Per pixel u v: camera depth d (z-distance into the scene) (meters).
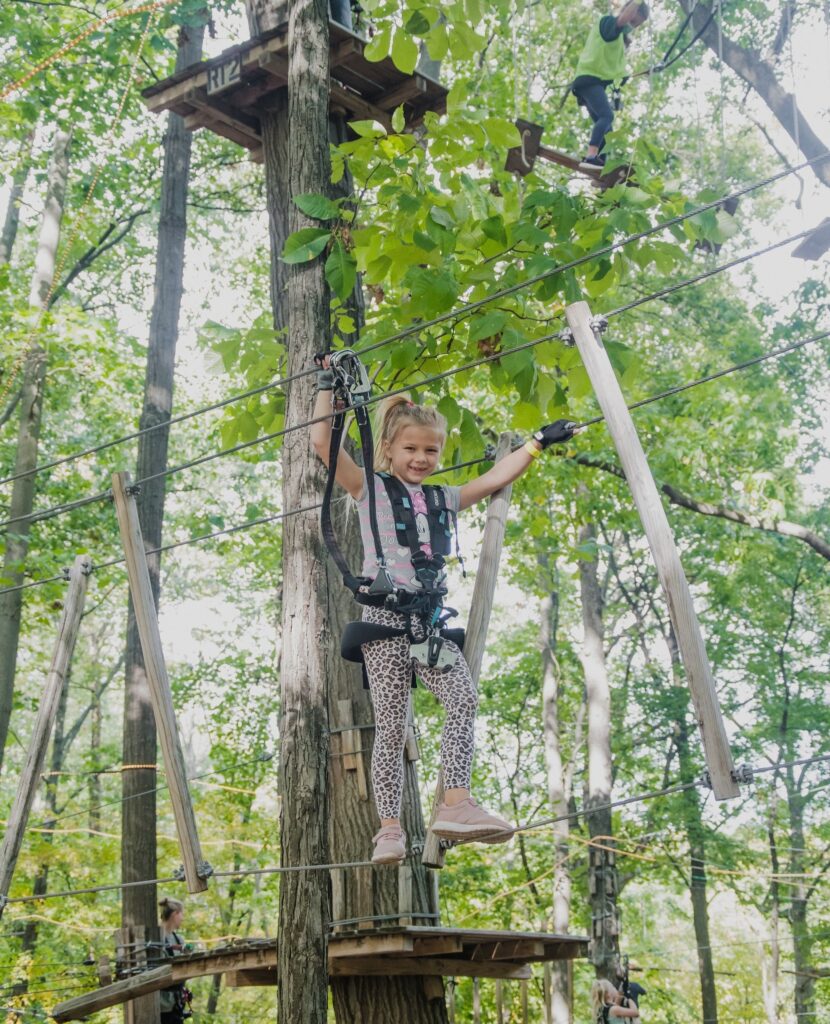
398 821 4.20
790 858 23.58
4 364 15.52
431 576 4.21
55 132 16.44
